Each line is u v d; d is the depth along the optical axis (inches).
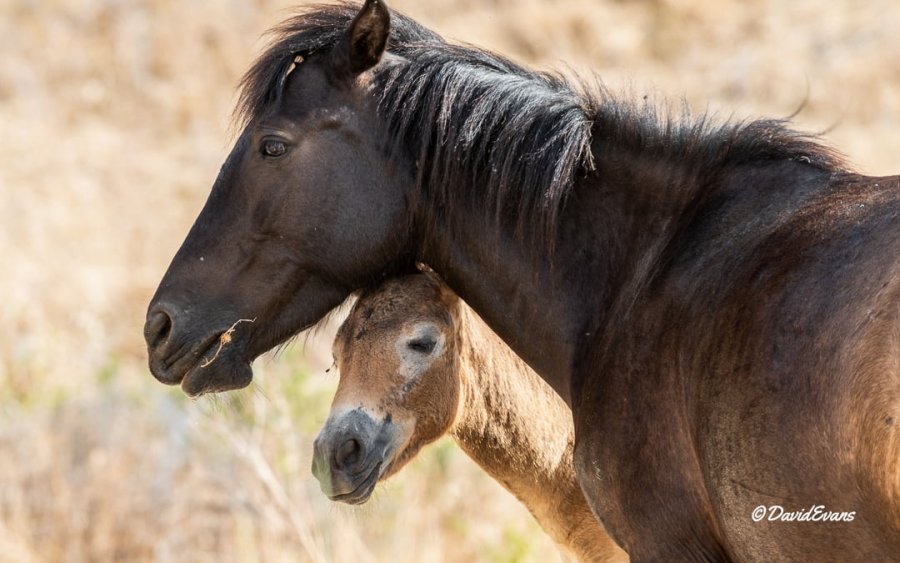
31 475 559.5
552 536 364.5
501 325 297.6
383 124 289.7
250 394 393.1
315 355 624.4
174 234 916.6
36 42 1258.0
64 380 655.8
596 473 271.9
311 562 475.8
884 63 1049.5
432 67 291.6
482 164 288.0
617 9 1284.4
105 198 982.4
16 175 1015.6
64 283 818.2
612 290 282.8
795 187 263.4
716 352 248.5
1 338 711.1
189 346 290.7
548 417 350.9
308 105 289.6
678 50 1183.6
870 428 215.5
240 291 291.6
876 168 855.1
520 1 1294.3
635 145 286.4
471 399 344.5
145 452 566.3
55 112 1158.3
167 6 1301.7
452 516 538.9
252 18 1286.9
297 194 288.4
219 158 1048.8
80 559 530.6
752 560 243.8
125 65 1219.2
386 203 291.3
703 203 275.4
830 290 231.8
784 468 231.3
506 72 300.2
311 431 514.3
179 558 526.9
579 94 297.0
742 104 1010.7
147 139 1110.4
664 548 261.1
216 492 542.3
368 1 280.2
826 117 986.7
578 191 286.7
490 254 291.3
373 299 327.0
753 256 254.4
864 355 219.1
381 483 337.7
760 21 1192.2
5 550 506.3
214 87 1195.3
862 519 221.6
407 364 320.8
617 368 270.1
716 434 244.4
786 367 232.5
